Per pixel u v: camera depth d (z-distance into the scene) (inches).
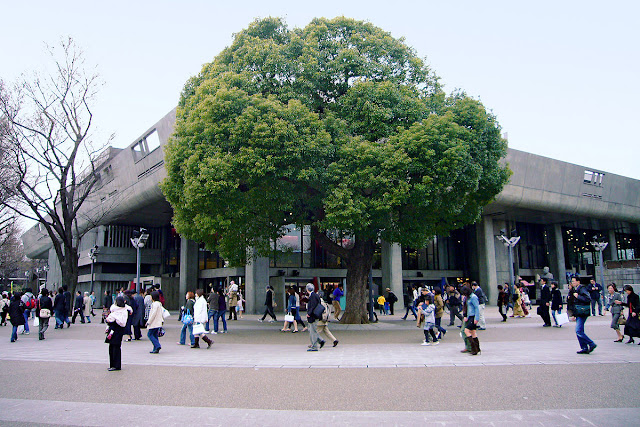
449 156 648.4
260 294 1234.6
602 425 222.2
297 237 1422.2
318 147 643.5
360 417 243.0
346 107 722.2
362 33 799.7
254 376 361.1
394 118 726.5
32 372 387.9
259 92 711.7
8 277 3294.8
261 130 628.4
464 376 343.0
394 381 331.3
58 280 2266.2
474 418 237.0
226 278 1443.2
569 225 1924.2
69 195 1073.5
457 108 754.8
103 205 1476.4
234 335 695.7
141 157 1280.8
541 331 668.7
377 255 1563.7
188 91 812.6
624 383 307.4
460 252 1834.4
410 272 1699.1
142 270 1925.4
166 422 240.1
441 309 600.1
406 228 747.4
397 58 789.2
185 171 679.1
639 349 462.6
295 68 729.0
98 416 252.4
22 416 252.8
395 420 236.5
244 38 770.2
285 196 672.4
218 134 653.3
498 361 404.8
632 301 494.6
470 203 820.0
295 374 366.6
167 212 1547.7
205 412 258.1
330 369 386.3
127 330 624.4
